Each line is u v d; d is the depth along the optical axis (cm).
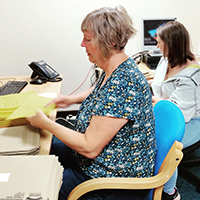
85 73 262
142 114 89
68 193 102
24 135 99
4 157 81
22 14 231
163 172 94
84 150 89
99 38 84
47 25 237
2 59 247
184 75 144
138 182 92
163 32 148
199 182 163
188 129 150
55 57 252
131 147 93
